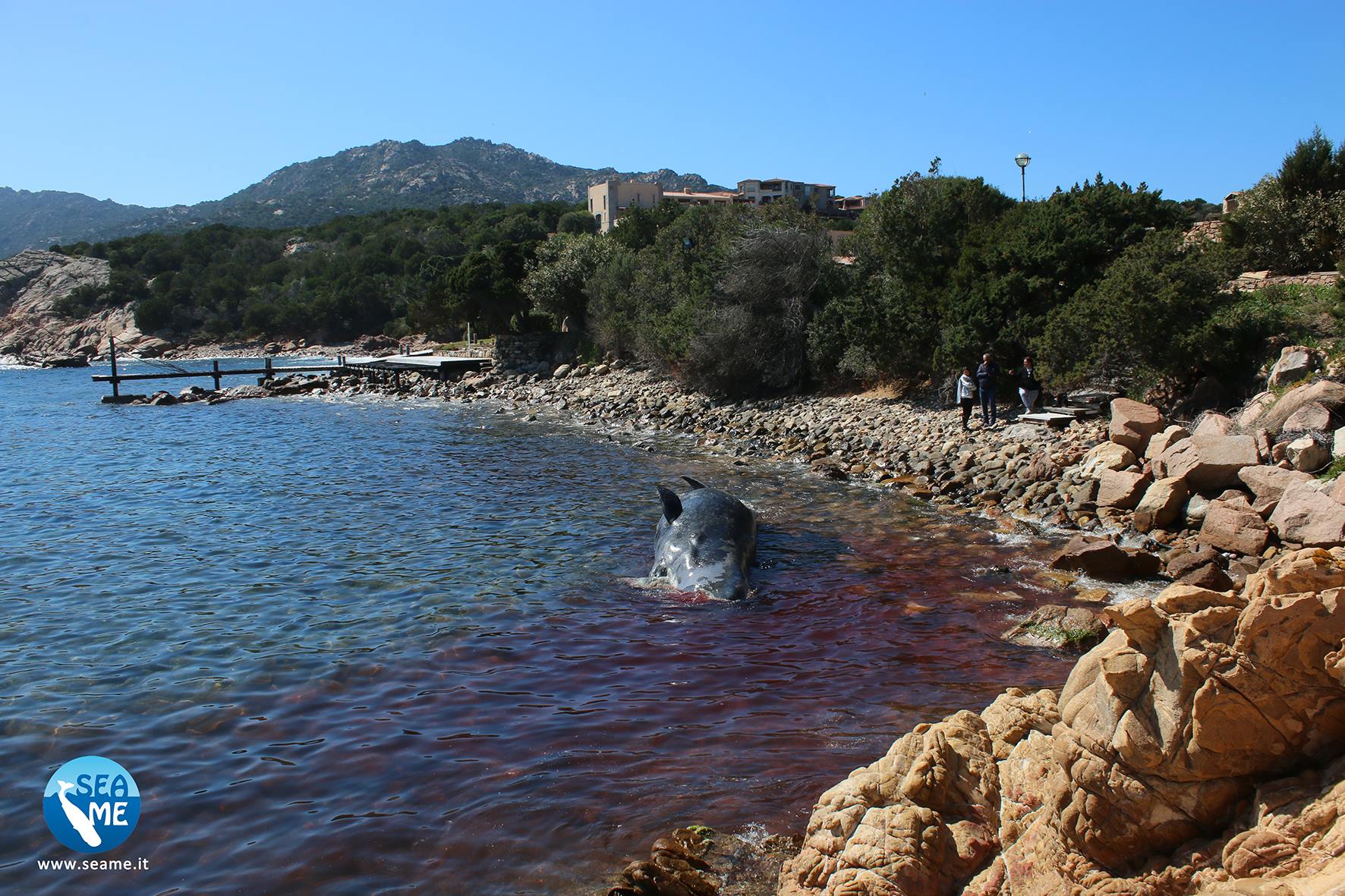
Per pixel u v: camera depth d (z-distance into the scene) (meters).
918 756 5.00
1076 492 16.14
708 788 6.73
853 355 28.92
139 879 5.69
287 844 6.06
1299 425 14.59
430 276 100.38
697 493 14.41
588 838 6.09
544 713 8.12
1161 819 3.92
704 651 9.71
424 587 11.92
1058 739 4.36
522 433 28.95
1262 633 3.69
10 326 121.44
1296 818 3.51
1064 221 24.64
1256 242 24.48
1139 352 20.08
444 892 5.53
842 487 19.02
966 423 22.38
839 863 4.82
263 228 152.12
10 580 12.37
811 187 122.12
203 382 59.78
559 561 13.30
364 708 8.21
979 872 4.59
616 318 42.38
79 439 28.72
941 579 12.31
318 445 26.39
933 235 28.75
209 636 10.08
